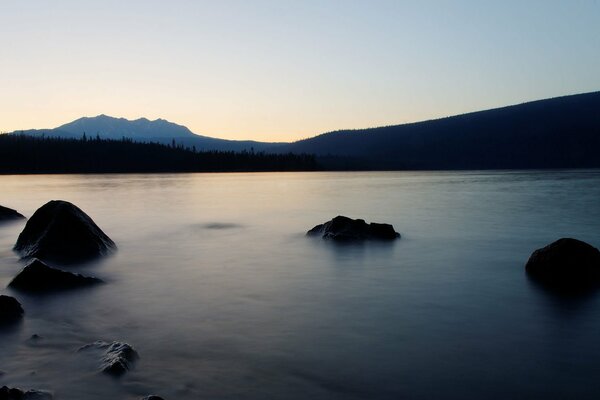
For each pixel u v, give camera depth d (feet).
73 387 21.62
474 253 59.62
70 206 59.57
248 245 67.15
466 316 33.24
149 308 35.12
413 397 21.03
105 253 57.98
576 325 31.09
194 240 72.18
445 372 23.62
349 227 71.15
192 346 27.14
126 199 158.81
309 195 181.06
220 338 28.55
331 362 24.86
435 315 33.55
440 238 72.54
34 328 30.14
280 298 38.29
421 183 285.84
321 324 31.45
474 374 23.41
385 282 44.11
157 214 111.55
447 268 50.47
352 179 372.17
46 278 40.60
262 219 101.45
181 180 346.54
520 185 241.35
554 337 28.76
